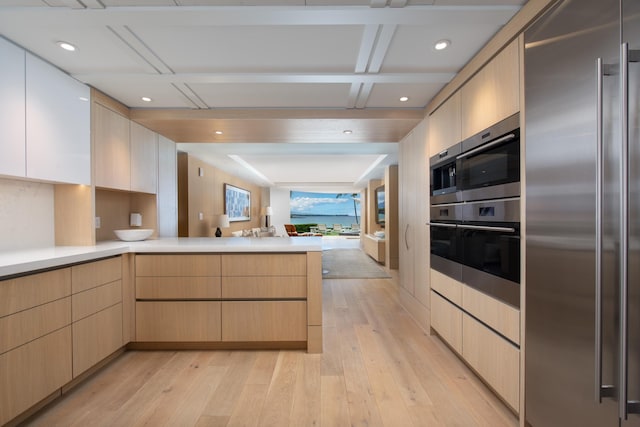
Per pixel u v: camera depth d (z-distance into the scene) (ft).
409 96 8.37
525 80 4.78
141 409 5.53
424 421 5.22
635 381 3.19
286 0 4.61
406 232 11.13
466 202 6.75
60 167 6.82
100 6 4.70
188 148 15.15
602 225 3.34
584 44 3.68
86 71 6.95
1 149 5.62
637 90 3.10
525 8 4.70
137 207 10.56
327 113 9.18
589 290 3.68
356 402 5.73
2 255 5.82
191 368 6.98
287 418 5.29
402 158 11.60
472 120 6.46
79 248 7.12
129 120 9.11
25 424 5.09
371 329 9.41
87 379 6.52
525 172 4.80
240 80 7.23
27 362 5.07
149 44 5.87
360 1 4.64
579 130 3.78
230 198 24.32
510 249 5.22
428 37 5.65
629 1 3.12
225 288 7.76
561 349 4.13
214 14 4.84
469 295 6.63
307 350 7.80
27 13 4.82
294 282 7.80
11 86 5.79
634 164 3.13
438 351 7.88
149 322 7.78
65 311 5.81
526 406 4.83
